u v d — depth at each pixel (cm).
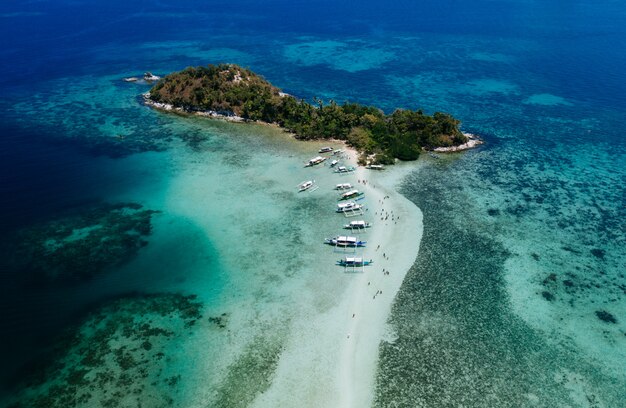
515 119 12975
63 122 12188
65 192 8769
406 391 4884
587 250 7312
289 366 5141
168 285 6400
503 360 5281
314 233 7519
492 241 7456
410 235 7531
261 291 6259
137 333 5581
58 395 4794
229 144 10931
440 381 5006
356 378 5016
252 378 4994
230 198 8575
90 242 7294
